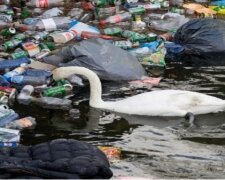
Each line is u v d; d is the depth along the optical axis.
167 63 11.20
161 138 8.31
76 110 9.04
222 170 7.45
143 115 8.94
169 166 7.54
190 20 12.72
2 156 6.07
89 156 6.08
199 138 8.33
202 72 10.79
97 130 8.52
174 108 8.92
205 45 11.84
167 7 14.47
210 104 9.05
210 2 14.99
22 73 10.03
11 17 12.84
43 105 9.21
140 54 11.28
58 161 5.93
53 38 11.80
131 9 13.72
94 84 9.18
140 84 10.12
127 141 8.20
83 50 10.45
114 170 7.39
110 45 10.66
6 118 8.58
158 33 12.70
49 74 9.97
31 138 8.22
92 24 13.12
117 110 9.05
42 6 13.86
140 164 7.57
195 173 7.36
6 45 11.30
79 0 14.43
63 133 8.41
